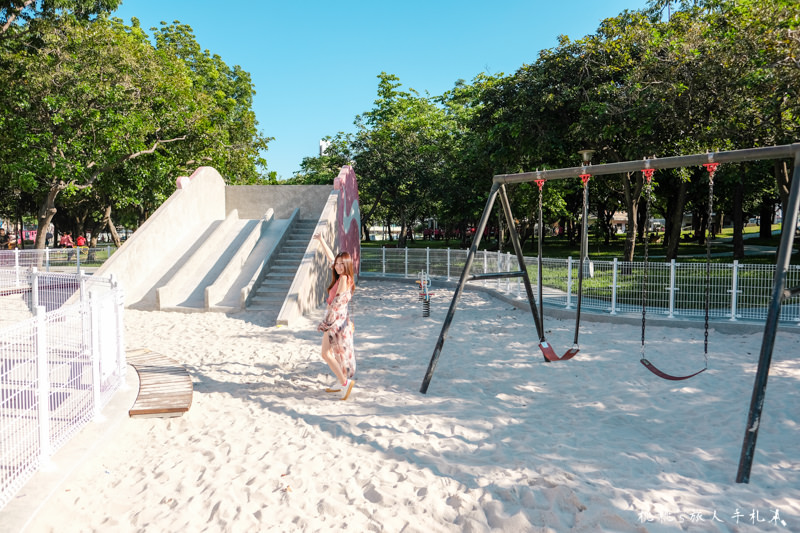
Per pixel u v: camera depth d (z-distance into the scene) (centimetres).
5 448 414
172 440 548
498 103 2156
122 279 1496
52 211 2391
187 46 3500
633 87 1659
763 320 1041
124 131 2312
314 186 2095
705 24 1786
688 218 6291
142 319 1309
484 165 2564
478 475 441
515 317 1266
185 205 1839
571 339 1010
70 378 518
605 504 379
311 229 1872
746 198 3434
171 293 1466
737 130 1625
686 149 1809
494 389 716
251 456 499
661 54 1747
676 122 1656
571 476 427
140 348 980
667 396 662
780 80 1336
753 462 464
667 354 875
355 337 1069
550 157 2300
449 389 716
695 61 1597
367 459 486
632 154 1814
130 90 2381
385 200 3556
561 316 1230
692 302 1138
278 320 1237
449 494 410
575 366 820
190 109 2656
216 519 386
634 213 2058
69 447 489
